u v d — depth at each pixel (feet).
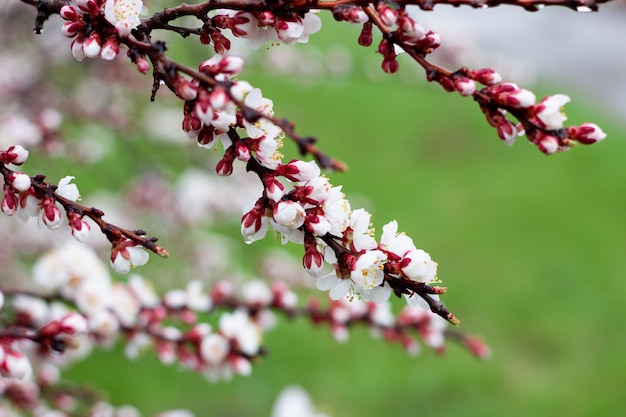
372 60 19.15
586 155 36.40
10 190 5.43
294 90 36.19
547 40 48.80
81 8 5.17
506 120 4.89
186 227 16.69
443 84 4.95
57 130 11.53
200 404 19.89
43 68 14.89
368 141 35.47
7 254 15.44
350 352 22.39
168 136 16.96
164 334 9.18
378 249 4.94
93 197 17.51
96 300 8.85
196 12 5.23
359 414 20.93
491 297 26.61
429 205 31.73
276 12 5.07
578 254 29.25
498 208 31.83
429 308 4.93
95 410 10.07
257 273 18.85
